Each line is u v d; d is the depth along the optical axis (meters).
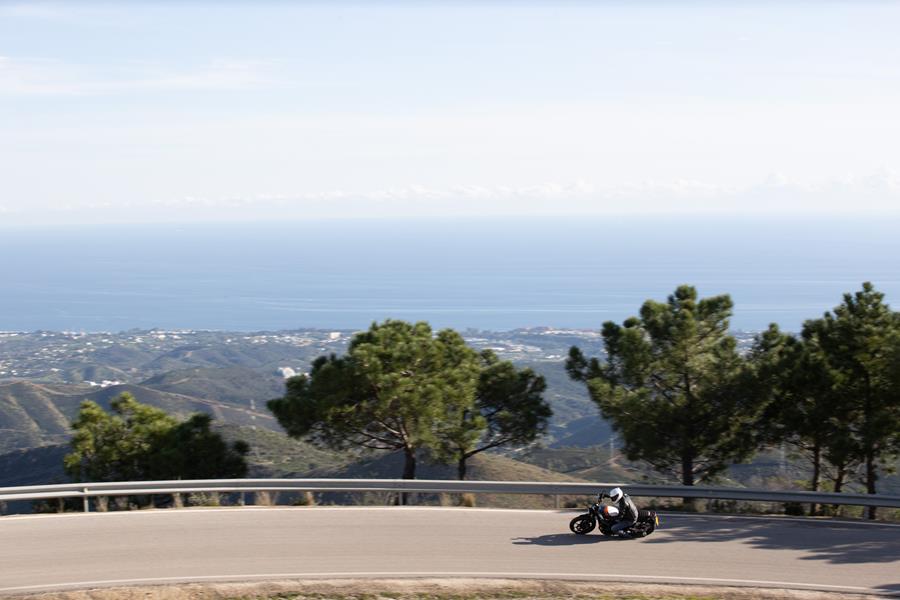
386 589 13.88
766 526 17.92
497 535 17.05
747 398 23.22
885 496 18.17
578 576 14.55
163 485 19.08
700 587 14.09
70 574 14.29
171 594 13.42
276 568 14.78
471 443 26.09
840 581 14.37
